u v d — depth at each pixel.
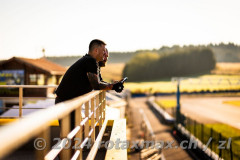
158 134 32.12
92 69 2.87
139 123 40.50
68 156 2.32
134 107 72.00
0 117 5.09
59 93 2.98
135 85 180.62
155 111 60.06
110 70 164.75
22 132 0.62
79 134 2.27
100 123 4.11
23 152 4.55
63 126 1.78
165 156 21.67
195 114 52.34
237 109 62.94
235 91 123.00
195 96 115.00
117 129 4.22
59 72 22.69
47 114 0.94
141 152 18.20
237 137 25.69
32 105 9.57
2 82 20.47
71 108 1.45
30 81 20.58
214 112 56.44
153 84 189.88
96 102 3.70
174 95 125.06
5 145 0.51
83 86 2.93
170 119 39.62
